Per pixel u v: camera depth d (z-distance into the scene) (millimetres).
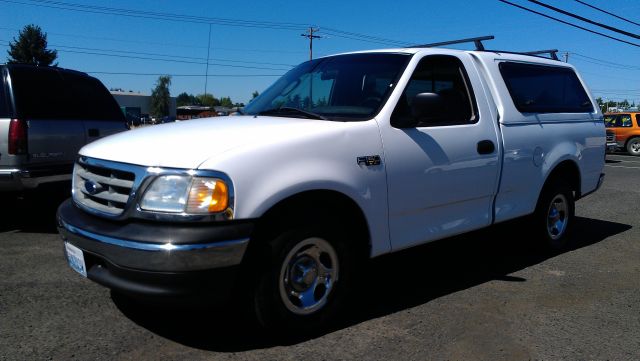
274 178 3066
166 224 2889
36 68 6066
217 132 3361
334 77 4293
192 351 3207
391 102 3787
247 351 3217
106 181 3201
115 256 2936
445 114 4156
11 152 5633
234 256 2934
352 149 3459
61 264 4840
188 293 2885
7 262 4887
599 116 5977
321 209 3344
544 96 5258
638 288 4496
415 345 3334
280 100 4414
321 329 3502
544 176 5066
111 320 3623
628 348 3371
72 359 3080
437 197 4016
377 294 4230
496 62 4816
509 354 3248
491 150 4418
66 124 6148
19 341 3295
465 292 4309
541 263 5191
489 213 4566
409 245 3912
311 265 3371
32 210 7223
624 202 9227
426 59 4137
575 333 3570
